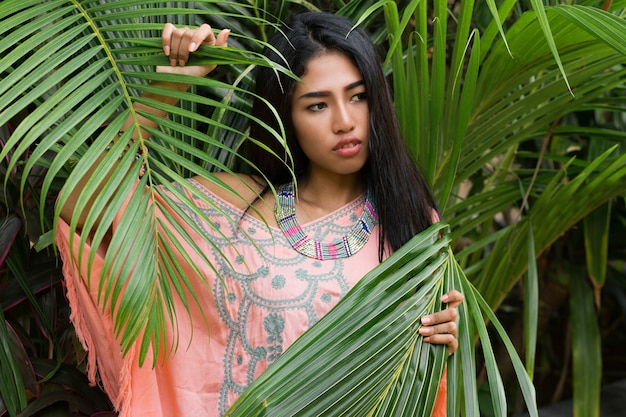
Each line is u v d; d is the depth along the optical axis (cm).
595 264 158
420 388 90
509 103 122
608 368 248
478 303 100
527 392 90
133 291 76
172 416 98
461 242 200
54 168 74
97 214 74
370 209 102
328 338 88
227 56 85
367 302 89
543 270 185
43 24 83
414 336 91
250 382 97
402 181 101
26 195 109
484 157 131
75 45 82
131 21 113
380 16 143
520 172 152
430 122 121
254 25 129
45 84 78
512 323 214
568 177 150
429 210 106
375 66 97
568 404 203
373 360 88
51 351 117
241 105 125
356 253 100
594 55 113
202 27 85
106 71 82
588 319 174
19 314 116
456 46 114
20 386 105
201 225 99
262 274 97
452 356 93
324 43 96
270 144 102
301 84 96
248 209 101
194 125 119
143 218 78
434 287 94
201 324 98
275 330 97
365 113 98
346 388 87
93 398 113
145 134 92
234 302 98
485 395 206
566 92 124
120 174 76
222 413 98
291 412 85
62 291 119
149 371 96
